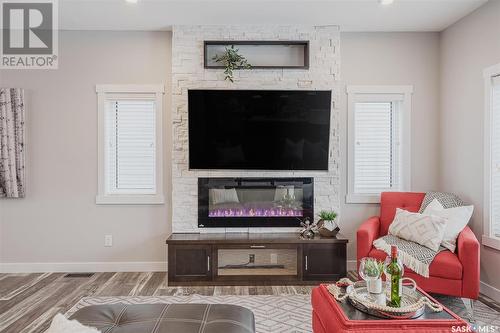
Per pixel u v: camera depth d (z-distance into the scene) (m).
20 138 3.93
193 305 1.96
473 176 3.50
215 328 1.65
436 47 4.11
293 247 3.53
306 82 3.92
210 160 3.84
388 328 1.74
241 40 3.88
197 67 3.91
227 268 3.69
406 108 4.09
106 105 4.06
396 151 4.16
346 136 4.09
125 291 3.40
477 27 3.44
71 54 4.02
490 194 3.26
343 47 4.09
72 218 4.04
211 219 3.90
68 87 4.02
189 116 3.77
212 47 3.99
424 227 3.10
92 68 4.03
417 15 3.65
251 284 3.54
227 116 3.78
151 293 3.34
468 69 3.57
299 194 3.95
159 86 4.01
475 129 3.47
